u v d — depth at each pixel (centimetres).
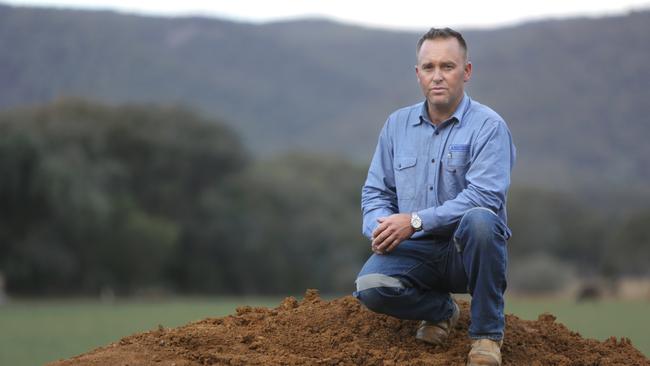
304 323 730
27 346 2073
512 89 19475
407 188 691
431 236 676
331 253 7594
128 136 6969
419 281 679
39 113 6906
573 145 17025
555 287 7381
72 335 2433
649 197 12862
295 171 8844
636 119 17725
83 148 6366
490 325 650
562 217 9731
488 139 664
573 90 19025
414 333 715
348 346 677
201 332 705
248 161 7712
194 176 7325
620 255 8900
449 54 670
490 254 636
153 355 658
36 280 5831
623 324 2744
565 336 747
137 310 3819
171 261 6794
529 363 679
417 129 695
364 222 711
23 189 5478
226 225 7050
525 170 14638
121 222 6159
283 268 7325
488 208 646
